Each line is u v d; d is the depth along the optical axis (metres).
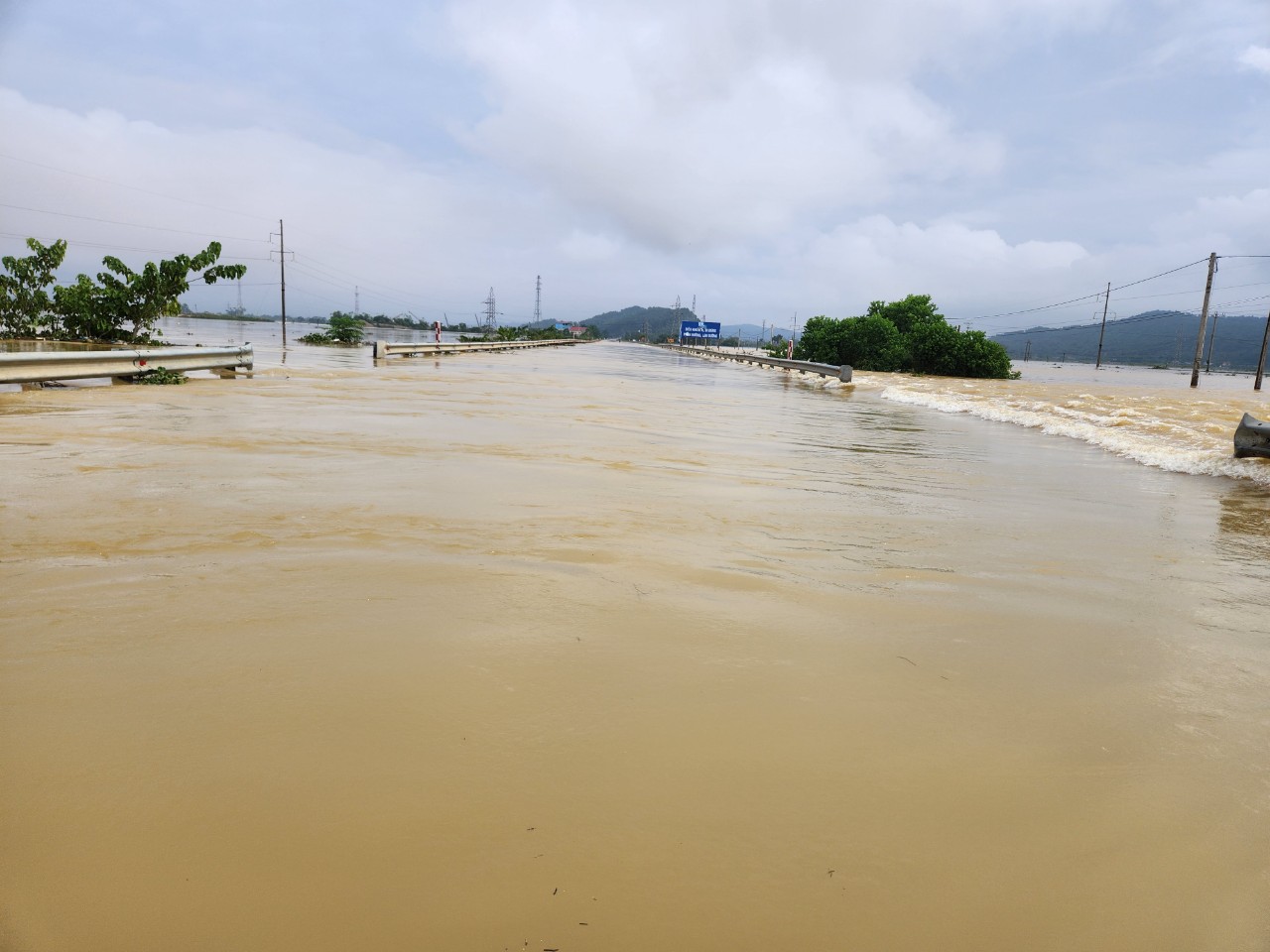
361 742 1.97
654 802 1.78
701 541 4.33
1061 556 4.46
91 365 13.11
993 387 27.59
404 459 6.75
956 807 1.84
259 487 5.28
